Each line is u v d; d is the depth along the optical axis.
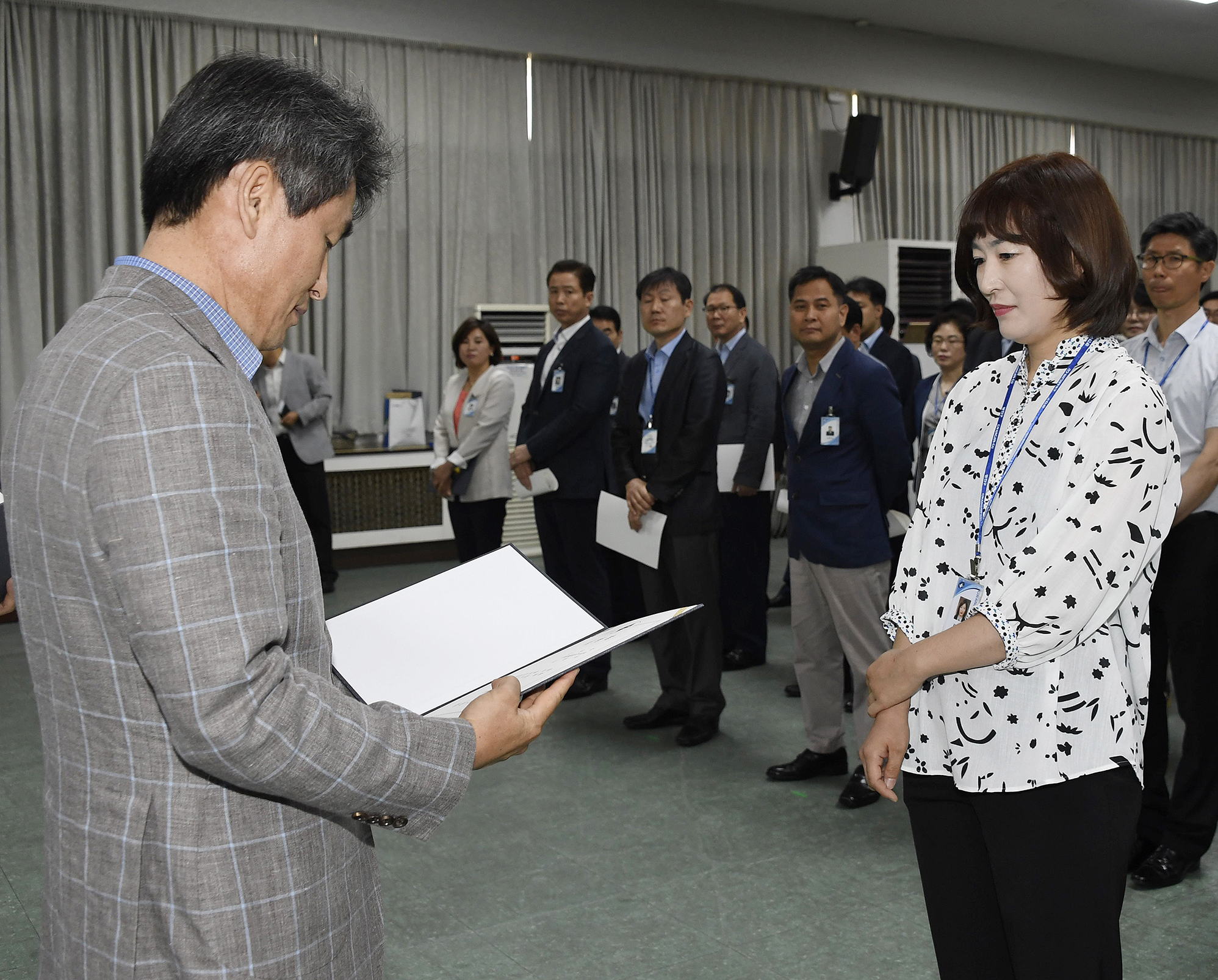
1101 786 1.19
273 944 0.87
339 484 6.57
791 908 2.37
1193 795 2.42
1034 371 1.27
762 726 3.68
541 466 4.05
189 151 0.87
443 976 2.10
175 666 0.75
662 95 7.55
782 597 5.58
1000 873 1.22
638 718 3.68
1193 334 2.39
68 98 5.79
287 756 0.78
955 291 7.99
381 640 1.15
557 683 1.03
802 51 8.02
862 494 2.87
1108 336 1.24
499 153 6.97
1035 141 9.17
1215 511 2.37
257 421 0.84
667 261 7.68
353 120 0.93
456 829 2.84
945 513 1.31
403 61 6.64
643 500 3.42
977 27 8.33
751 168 7.99
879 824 2.83
